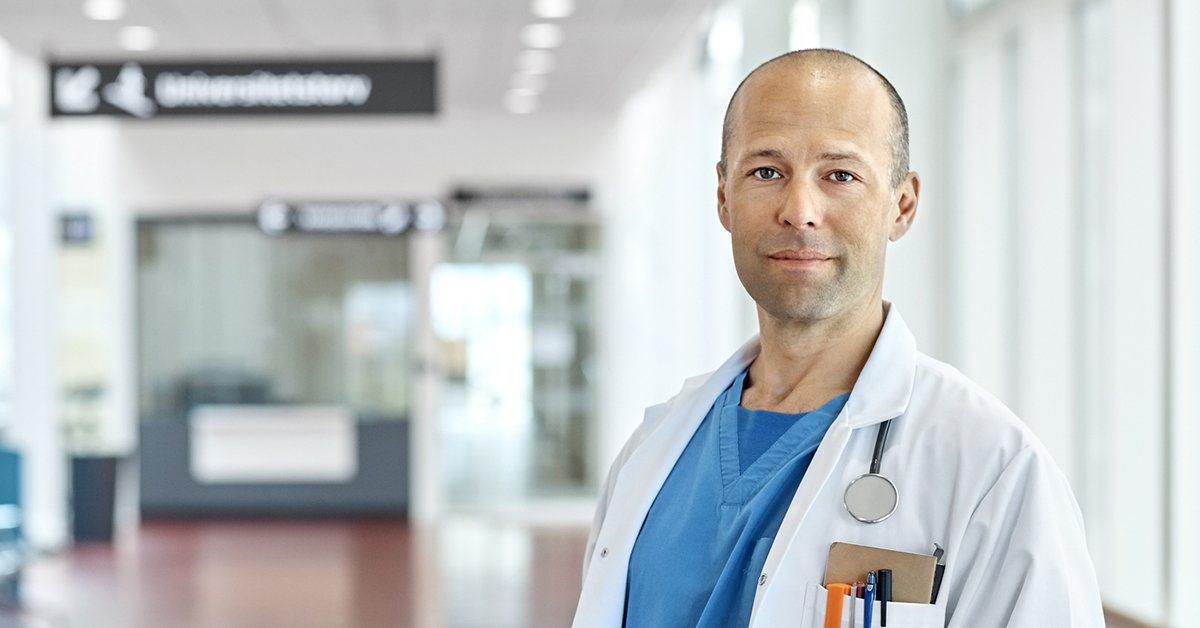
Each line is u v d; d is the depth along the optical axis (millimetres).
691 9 7758
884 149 1507
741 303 8102
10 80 10578
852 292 1514
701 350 9594
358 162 12242
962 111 5270
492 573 9141
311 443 12438
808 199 1480
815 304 1509
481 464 12445
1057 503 1399
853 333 1594
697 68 9320
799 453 1571
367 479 12438
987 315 5266
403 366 12555
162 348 12430
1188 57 4012
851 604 1418
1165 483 4207
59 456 10922
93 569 9461
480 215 12367
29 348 10758
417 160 12219
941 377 1534
